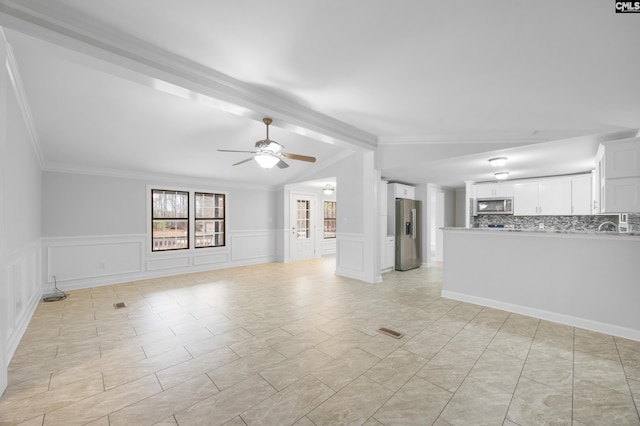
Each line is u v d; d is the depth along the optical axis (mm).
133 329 3045
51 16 1876
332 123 3939
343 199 5809
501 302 3666
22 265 3055
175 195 6031
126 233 5312
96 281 4949
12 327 2578
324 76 2607
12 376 2148
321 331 2986
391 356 2447
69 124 3627
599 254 2990
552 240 3277
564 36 1766
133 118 3707
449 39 1922
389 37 1968
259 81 2758
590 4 1467
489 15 1644
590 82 2305
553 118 3180
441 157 4398
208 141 4594
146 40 2156
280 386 2021
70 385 2037
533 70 2213
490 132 3916
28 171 3387
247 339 2793
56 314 3516
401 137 4711
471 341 2740
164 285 5012
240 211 7066
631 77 2176
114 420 1688
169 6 1769
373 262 5133
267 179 7039
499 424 1648
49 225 4500
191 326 3127
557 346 2633
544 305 3326
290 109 3348
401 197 6574
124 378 2123
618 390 1965
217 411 1767
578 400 1860
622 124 3090
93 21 1965
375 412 1754
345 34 1966
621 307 2861
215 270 6430
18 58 2439
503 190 6465
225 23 1917
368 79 2617
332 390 1975
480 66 2230
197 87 2551
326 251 8906
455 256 4113
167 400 1871
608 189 3271
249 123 4141
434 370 2227
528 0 1490
